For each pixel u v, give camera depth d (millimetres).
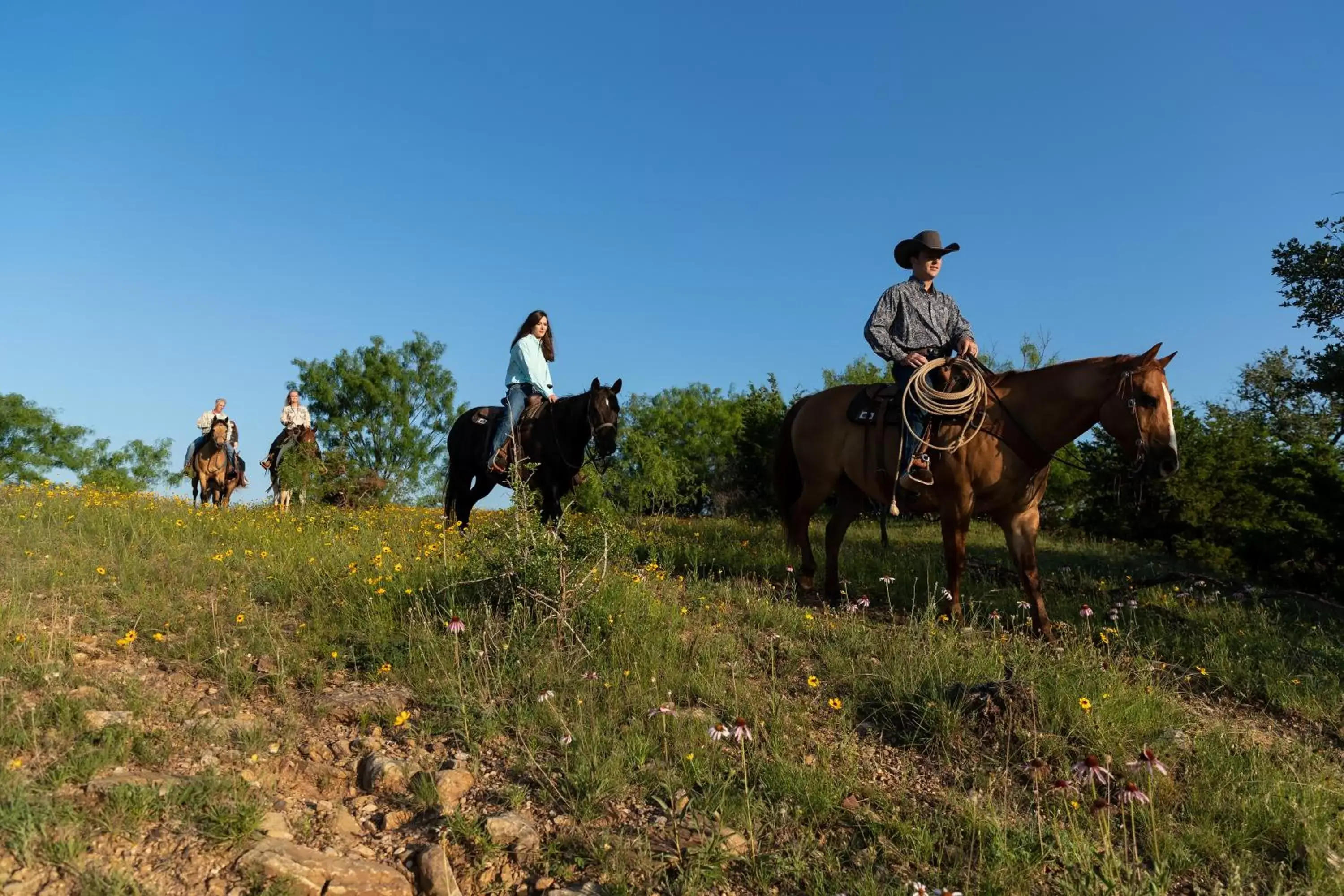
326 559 7148
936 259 7230
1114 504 13984
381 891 3021
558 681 4727
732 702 4723
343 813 3482
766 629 6270
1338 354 11148
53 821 2996
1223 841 3607
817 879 3273
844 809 3768
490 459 9008
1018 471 6441
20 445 39031
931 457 6539
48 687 4055
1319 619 7738
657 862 3320
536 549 5633
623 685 4758
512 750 4086
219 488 15016
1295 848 3607
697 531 11977
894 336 7160
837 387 7816
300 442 14930
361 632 5398
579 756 3934
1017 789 4016
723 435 22562
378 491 16047
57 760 3436
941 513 6680
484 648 4926
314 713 4305
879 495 7164
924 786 4070
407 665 4926
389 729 4238
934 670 5133
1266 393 28562
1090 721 4488
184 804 3244
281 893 2861
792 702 4898
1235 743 4594
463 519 9938
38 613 5336
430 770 3832
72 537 7793
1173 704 5027
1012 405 6477
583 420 8664
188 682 4562
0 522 8102
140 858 2955
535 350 9141
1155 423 5875
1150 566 10836
